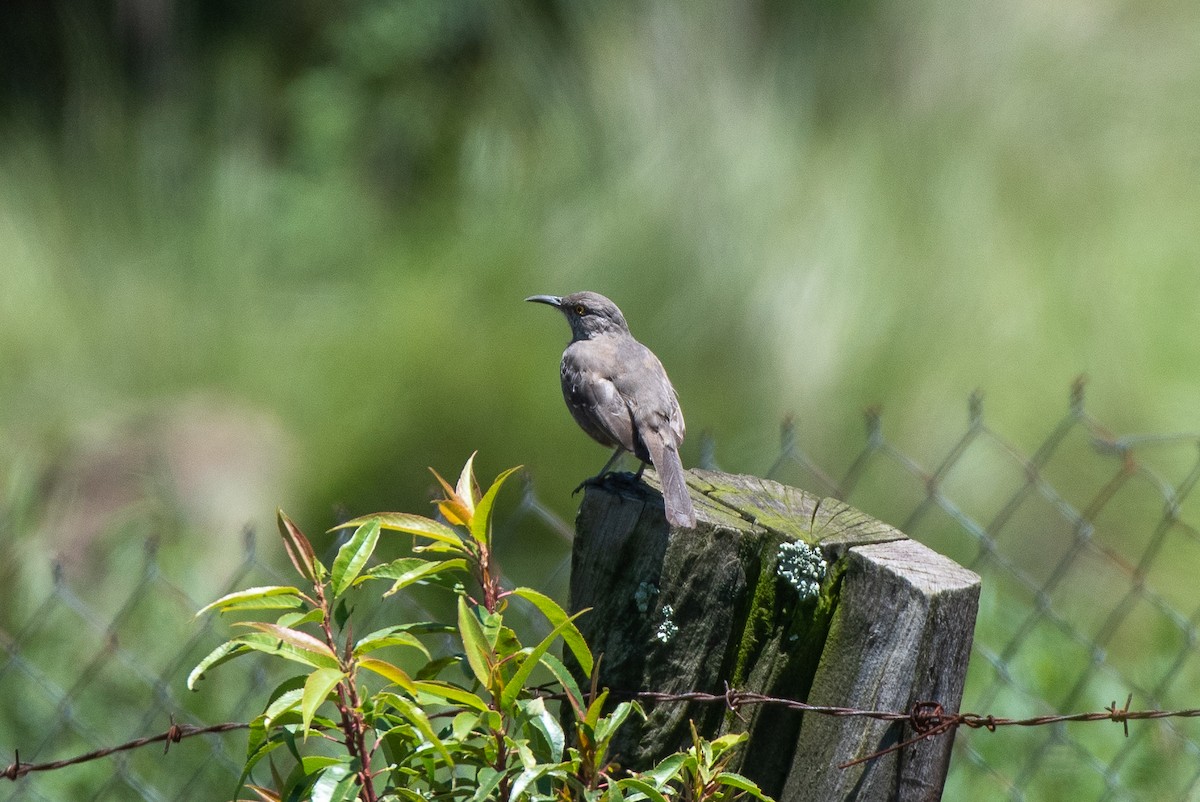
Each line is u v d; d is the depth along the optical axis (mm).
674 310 12992
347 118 18906
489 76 17234
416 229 17156
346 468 12258
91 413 12992
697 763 4285
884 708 4668
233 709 8656
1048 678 8750
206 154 18250
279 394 13438
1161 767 8188
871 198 13734
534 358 12984
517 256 14070
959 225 13711
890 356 12469
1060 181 14742
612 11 15805
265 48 20094
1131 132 15391
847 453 11906
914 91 15164
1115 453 9266
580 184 14812
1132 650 9922
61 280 15219
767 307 12766
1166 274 13758
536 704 4199
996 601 9328
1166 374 12836
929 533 11195
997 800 7941
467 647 4043
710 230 13438
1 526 10609
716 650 4836
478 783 4090
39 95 18484
